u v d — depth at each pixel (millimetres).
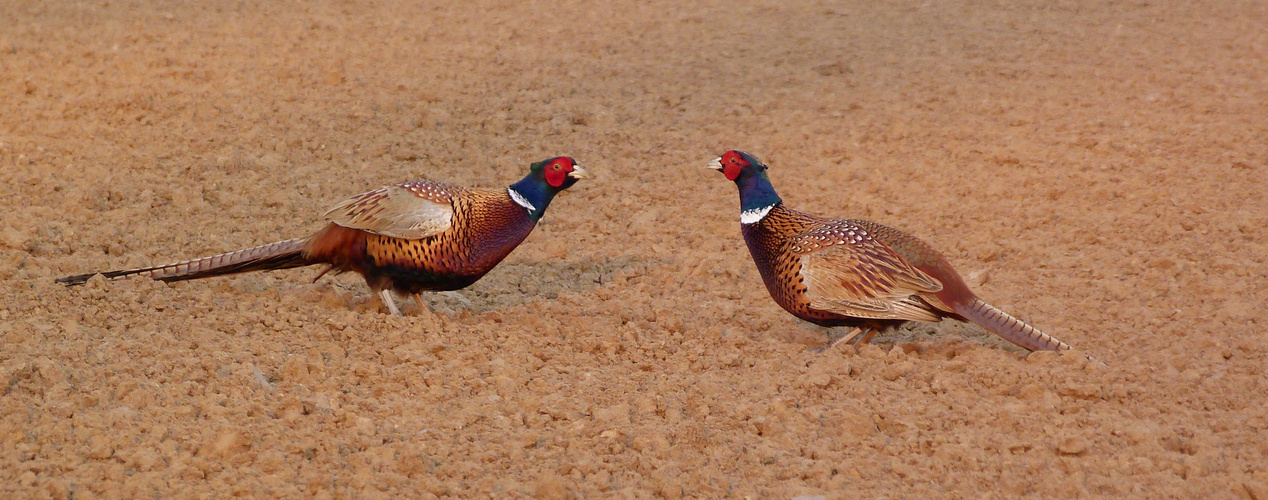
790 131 15992
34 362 7988
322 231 9867
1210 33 21719
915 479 7395
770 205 9883
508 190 9805
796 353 9438
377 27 21453
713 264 11664
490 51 20062
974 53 20094
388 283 9852
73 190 12648
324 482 6977
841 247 9438
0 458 6961
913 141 15570
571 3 24406
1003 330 9281
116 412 7469
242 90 16875
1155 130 15812
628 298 10852
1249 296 10734
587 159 14914
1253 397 8664
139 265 10742
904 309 9328
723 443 7762
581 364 9133
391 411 8023
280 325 9305
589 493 7152
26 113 15188
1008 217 13031
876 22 22719
